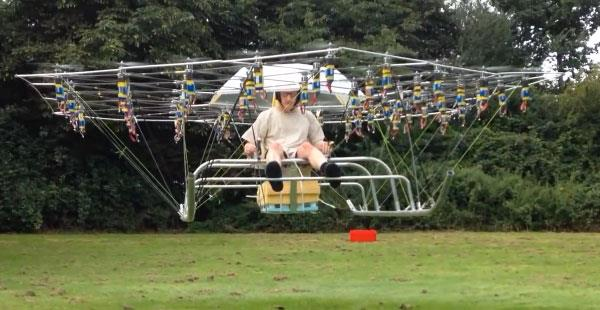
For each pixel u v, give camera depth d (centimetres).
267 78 1219
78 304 1462
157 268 2052
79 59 2853
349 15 3638
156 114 1528
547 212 3378
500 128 3672
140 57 2994
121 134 2981
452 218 3394
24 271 1984
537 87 3859
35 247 2559
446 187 1254
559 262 2181
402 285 1742
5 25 3033
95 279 1842
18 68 3064
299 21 3609
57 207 3197
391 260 2212
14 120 3203
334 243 2716
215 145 3075
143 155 3222
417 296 1586
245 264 2130
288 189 1288
